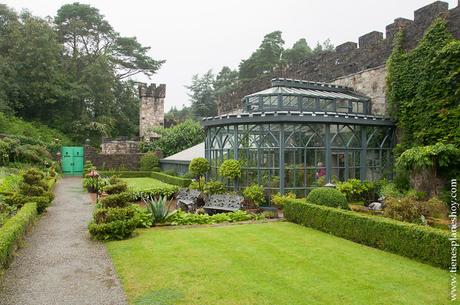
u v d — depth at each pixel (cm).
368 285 564
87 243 818
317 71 2161
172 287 557
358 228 820
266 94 1650
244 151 1426
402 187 1412
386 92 1641
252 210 1282
